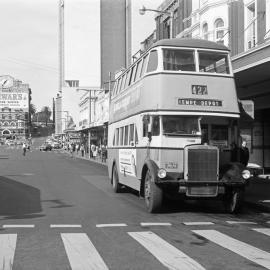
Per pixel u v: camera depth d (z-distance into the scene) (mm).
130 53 121250
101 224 11500
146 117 13703
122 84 19156
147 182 13789
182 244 9055
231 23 25109
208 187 12984
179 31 35031
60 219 12328
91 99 81812
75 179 26562
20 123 160625
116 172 19250
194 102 13680
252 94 25031
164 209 14430
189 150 13016
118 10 129000
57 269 7188
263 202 14859
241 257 7980
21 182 24312
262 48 16953
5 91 160125
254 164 25375
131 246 8852
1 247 8789
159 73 13703
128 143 16844
